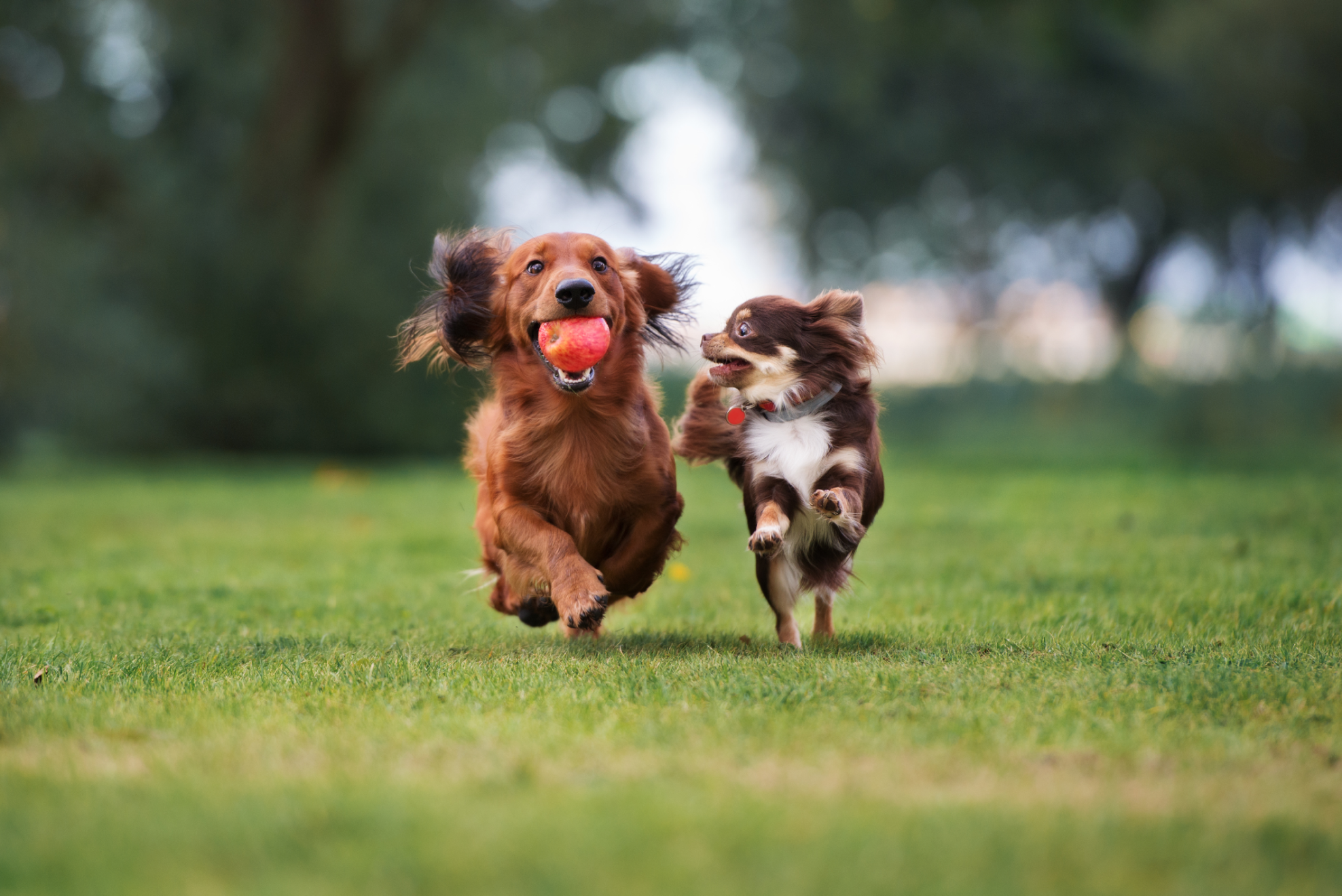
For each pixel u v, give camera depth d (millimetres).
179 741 4664
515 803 3734
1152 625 7605
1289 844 3402
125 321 30719
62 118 29922
